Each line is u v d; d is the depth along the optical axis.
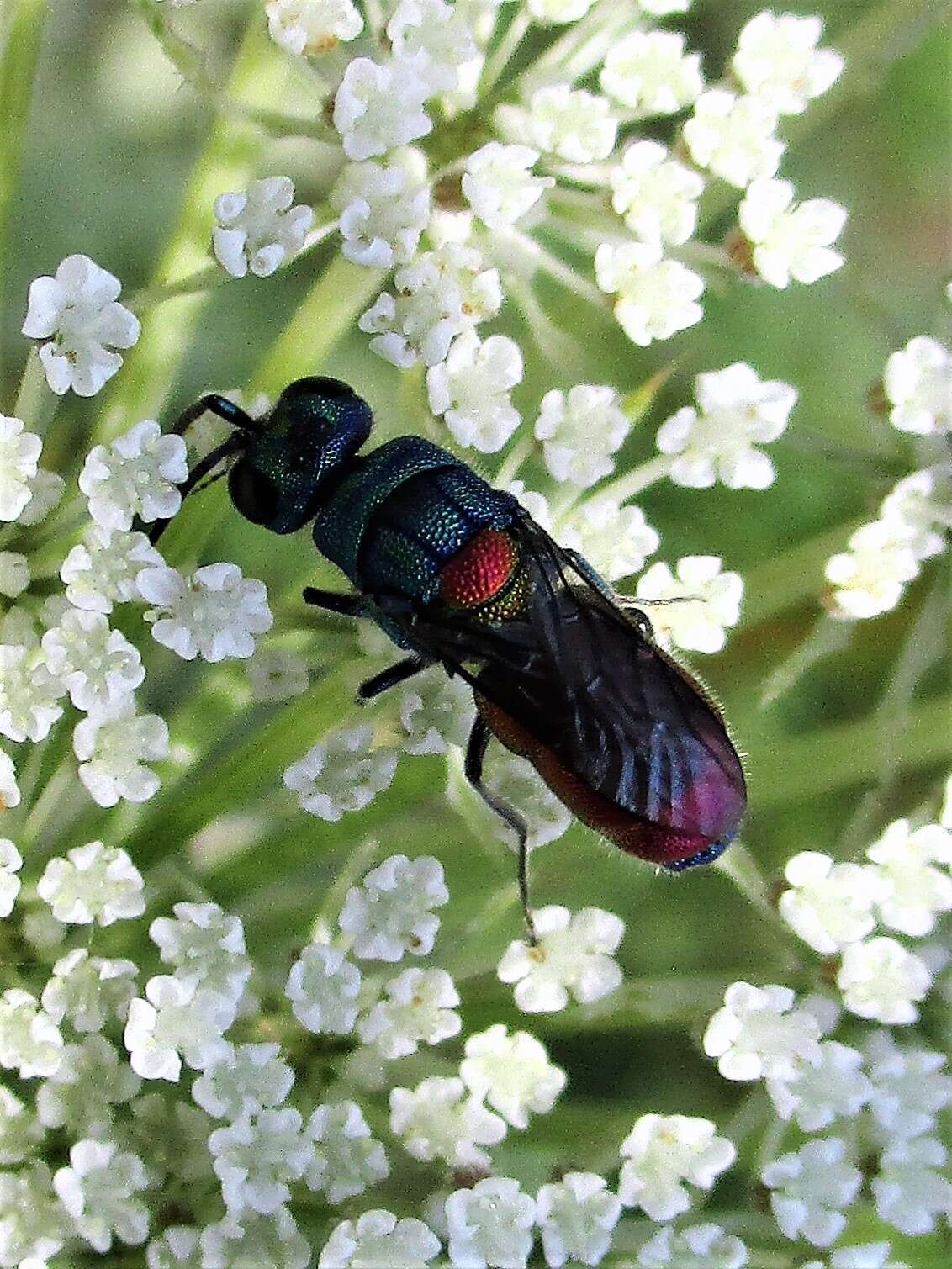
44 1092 0.06
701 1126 0.06
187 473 0.06
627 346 0.07
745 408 0.06
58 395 0.06
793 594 0.06
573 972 0.06
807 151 0.07
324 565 0.06
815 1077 0.06
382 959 0.06
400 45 0.06
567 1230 0.06
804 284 0.07
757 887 0.06
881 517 0.06
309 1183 0.06
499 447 0.06
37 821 0.06
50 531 0.06
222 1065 0.06
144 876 0.06
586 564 0.06
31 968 0.06
